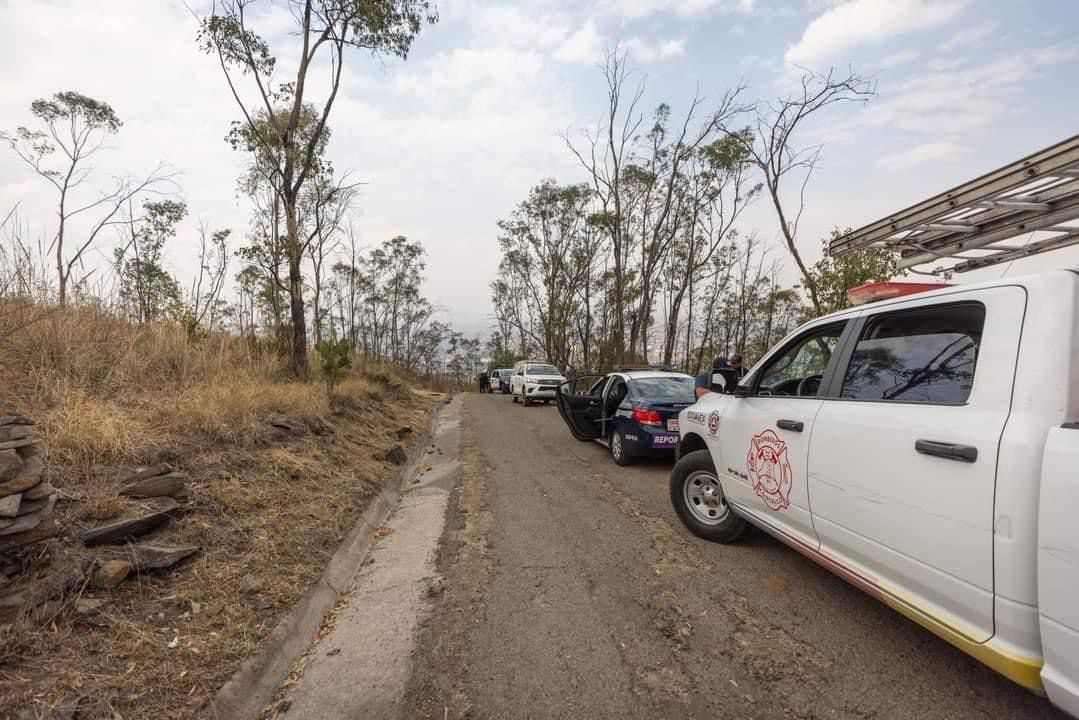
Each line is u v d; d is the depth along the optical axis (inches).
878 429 106.7
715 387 166.7
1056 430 75.1
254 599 131.2
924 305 107.6
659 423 302.5
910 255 170.4
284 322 495.5
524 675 110.6
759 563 166.4
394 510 239.9
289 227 442.0
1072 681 70.0
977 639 84.4
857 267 420.5
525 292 1775.3
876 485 105.8
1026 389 81.7
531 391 792.3
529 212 1520.7
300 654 121.3
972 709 96.3
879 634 123.7
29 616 102.1
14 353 211.5
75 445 155.3
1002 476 80.3
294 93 442.3
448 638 126.4
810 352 147.3
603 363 1133.1
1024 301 87.0
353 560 175.8
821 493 123.2
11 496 106.2
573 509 229.1
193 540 145.3
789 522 137.9
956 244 151.8
